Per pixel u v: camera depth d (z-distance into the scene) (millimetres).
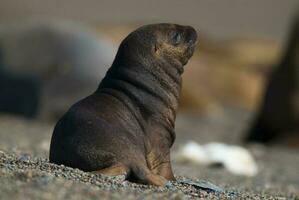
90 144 28750
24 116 83375
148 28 31094
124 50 30594
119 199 23547
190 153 55000
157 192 26219
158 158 30109
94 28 158000
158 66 30516
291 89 83062
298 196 37031
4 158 29969
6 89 83938
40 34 84938
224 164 54031
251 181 46469
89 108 29406
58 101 83125
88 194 23500
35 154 41844
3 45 84812
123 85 30031
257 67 165250
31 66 83938
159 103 30109
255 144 82312
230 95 133625
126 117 29469
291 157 68938
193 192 28344
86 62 83688
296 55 83625
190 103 109000
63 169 27969
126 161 28734
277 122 83188
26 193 22656
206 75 135125
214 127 95375
